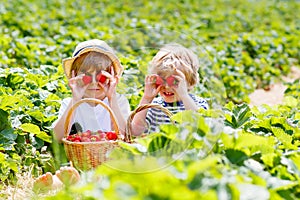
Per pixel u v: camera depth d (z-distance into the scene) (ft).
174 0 66.95
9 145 15.47
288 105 20.49
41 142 16.22
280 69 37.99
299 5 75.15
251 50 39.19
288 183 11.25
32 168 15.14
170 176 10.28
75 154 14.84
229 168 11.48
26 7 53.52
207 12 61.41
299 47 43.16
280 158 12.45
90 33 37.45
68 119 15.53
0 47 29.73
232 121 16.19
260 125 16.31
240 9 66.64
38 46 31.55
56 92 19.44
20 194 13.83
